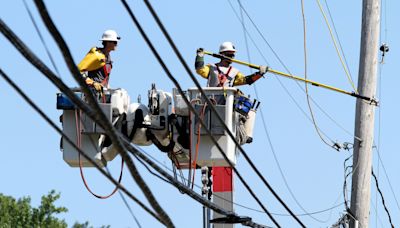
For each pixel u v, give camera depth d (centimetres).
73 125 2881
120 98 2925
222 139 2936
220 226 3291
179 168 3047
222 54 3291
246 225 2912
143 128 2962
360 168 3791
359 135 3797
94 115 1689
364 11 3841
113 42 3102
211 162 2947
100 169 1855
